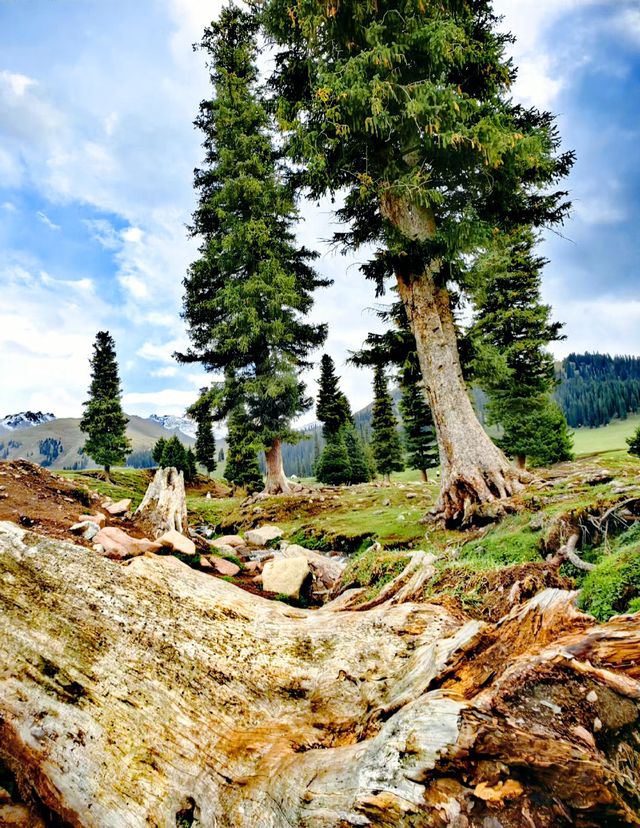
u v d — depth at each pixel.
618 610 3.92
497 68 11.61
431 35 9.97
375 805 2.06
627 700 2.21
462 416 11.22
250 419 22.23
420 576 4.79
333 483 40.84
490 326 23.72
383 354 13.37
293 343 23.69
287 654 3.59
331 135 11.48
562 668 2.44
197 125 24.45
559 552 5.83
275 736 2.90
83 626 3.33
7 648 3.11
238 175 22.70
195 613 3.78
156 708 2.98
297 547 9.89
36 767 2.78
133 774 2.66
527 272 22.92
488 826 1.81
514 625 2.92
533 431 24.28
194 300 23.34
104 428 39.84
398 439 43.03
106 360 41.19
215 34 25.05
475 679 2.60
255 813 2.39
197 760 2.74
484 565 5.22
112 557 6.56
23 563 3.64
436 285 11.98
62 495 9.54
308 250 23.91
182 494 10.45
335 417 42.47
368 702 3.01
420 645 3.44
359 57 10.08
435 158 11.53
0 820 2.65
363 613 4.14
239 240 21.45
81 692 2.99
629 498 6.24
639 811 1.81
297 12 11.33
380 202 12.70
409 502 17.41
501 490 10.24
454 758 2.05
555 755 1.97
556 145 11.28
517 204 12.10
